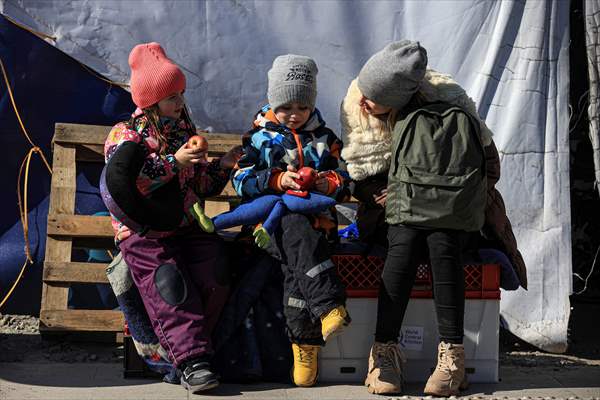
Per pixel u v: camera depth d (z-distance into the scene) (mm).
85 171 5125
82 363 4301
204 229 3773
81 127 4914
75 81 5086
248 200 3945
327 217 3898
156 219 3654
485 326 4008
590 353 4922
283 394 3760
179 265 3795
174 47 5004
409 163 3707
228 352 3898
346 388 3873
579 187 5895
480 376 4031
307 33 5078
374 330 3971
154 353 3908
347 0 5078
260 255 3955
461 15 5043
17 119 5074
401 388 3805
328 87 5121
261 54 5074
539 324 4957
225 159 3928
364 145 3926
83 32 4945
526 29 5008
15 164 5109
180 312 3740
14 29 5016
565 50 5012
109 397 3672
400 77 3748
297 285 3785
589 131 5051
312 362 3863
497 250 4059
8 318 5031
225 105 5078
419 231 3770
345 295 3719
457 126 3736
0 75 5039
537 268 5008
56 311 4582
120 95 5113
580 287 6105
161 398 3668
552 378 4195
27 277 5137
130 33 4977
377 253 3967
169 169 3701
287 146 3895
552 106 5027
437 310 3789
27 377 3984
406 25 5109
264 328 3939
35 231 5121
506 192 5047
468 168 3688
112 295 5121
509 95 5043
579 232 6027
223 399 3668
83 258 5094
